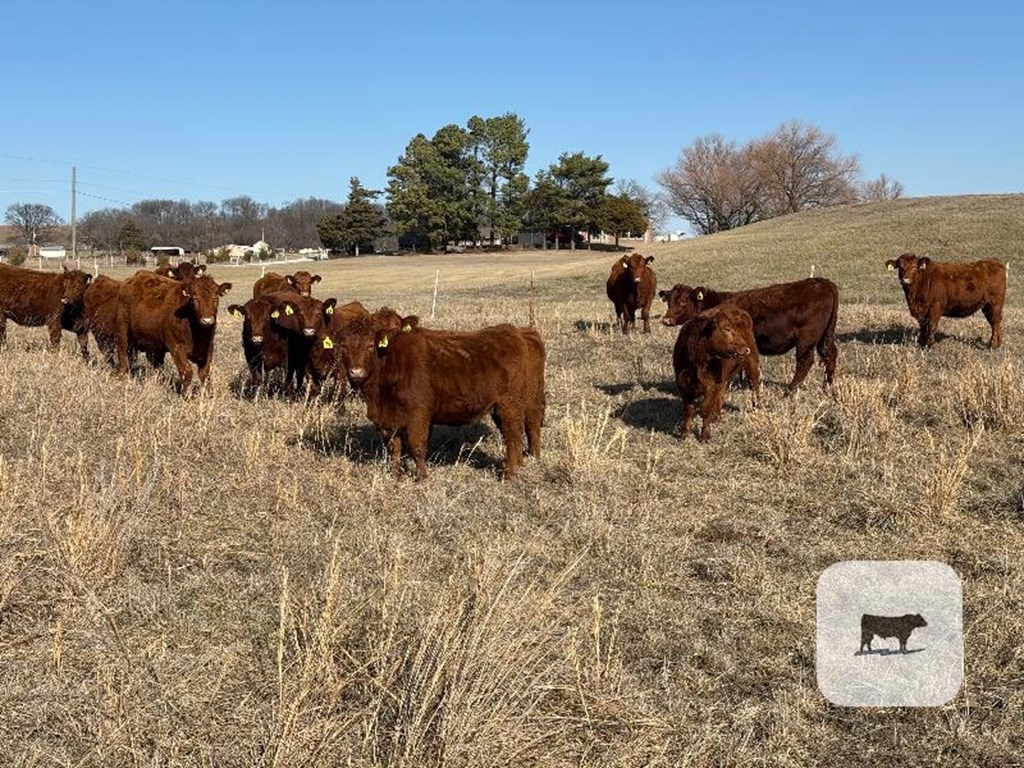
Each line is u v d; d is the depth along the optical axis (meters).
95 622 5.09
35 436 8.45
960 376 10.93
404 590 5.12
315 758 3.90
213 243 113.69
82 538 5.83
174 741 4.10
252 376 12.41
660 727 4.34
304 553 6.30
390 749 4.01
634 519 7.14
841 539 6.83
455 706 4.04
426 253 87.25
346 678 4.43
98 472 7.70
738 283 32.56
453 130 86.88
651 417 10.73
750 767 4.12
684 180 96.56
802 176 91.88
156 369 12.83
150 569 6.02
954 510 7.21
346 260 80.25
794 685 4.79
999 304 14.91
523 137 89.62
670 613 5.53
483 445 9.41
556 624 5.06
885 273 31.67
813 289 11.53
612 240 104.69
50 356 13.49
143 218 118.31
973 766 4.16
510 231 88.50
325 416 9.77
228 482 7.79
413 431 7.95
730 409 10.95
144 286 12.29
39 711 4.32
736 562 6.22
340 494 7.41
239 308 11.80
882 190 111.69
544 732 4.21
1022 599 5.67
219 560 6.22
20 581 5.50
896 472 8.15
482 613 4.61
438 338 8.13
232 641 5.09
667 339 16.47
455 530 6.84
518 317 20.20
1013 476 8.10
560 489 7.96
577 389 12.34
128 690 4.30
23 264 61.66
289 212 128.75
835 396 11.19
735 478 8.28
